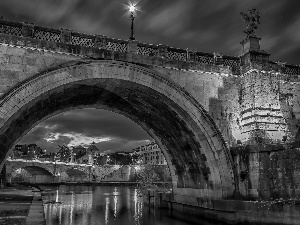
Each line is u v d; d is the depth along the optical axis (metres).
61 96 20.95
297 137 22.50
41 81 17.88
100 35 20.02
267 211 17.98
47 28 18.92
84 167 125.25
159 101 21.97
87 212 30.78
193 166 24.94
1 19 18.00
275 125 21.69
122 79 19.84
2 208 18.72
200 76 22.09
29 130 23.03
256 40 23.42
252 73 22.31
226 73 22.77
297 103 23.25
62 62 18.61
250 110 21.77
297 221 16.62
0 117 16.72
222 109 22.19
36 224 12.89
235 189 21.27
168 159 28.91
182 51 22.36
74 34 19.48
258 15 23.91
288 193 18.00
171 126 24.41
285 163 18.38
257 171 19.95
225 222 20.22
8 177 91.94
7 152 21.06
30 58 18.00
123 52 20.14
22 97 17.33
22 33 18.30
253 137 21.14
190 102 21.28
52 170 110.50
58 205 37.75
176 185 28.52
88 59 19.17
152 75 20.59
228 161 21.56
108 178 133.62
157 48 21.56
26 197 28.53
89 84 20.11
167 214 27.83
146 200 36.75
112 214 29.11
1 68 17.36
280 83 23.00
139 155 156.38
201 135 21.81
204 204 22.44
